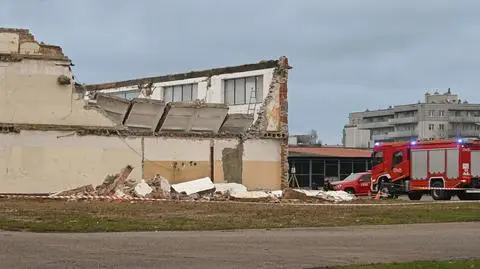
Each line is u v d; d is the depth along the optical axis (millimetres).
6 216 22781
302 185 70625
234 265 12031
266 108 45125
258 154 44469
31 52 40875
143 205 29938
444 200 42188
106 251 13867
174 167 42062
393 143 46625
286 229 20250
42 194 38281
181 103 41812
